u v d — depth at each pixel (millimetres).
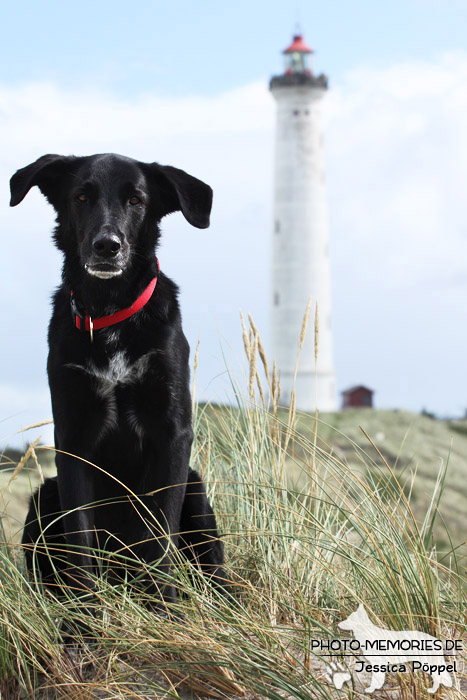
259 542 3268
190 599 2734
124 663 2457
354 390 49469
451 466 16781
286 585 2855
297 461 3434
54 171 3295
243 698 2355
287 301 42969
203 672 2352
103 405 3066
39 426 3256
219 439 4117
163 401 3068
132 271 3074
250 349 3750
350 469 3053
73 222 3184
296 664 2391
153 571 2877
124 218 3092
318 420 3338
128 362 3027
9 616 2572
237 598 3094
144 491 3201
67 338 3053
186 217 3252
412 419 25297
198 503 3232
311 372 42594
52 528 3146
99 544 3105
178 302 3266
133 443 3139
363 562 2949
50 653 2459
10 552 3227
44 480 3273
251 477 3615
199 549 3191
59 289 3283
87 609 2646
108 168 3182
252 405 3787
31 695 2436
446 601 3037
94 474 3180
